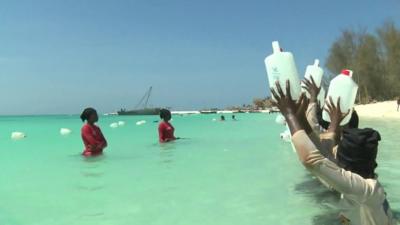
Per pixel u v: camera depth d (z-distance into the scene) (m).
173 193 6.55
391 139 14.84
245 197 6.21
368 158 3.54
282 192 6.52
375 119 33.28
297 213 5.34
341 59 67.31
